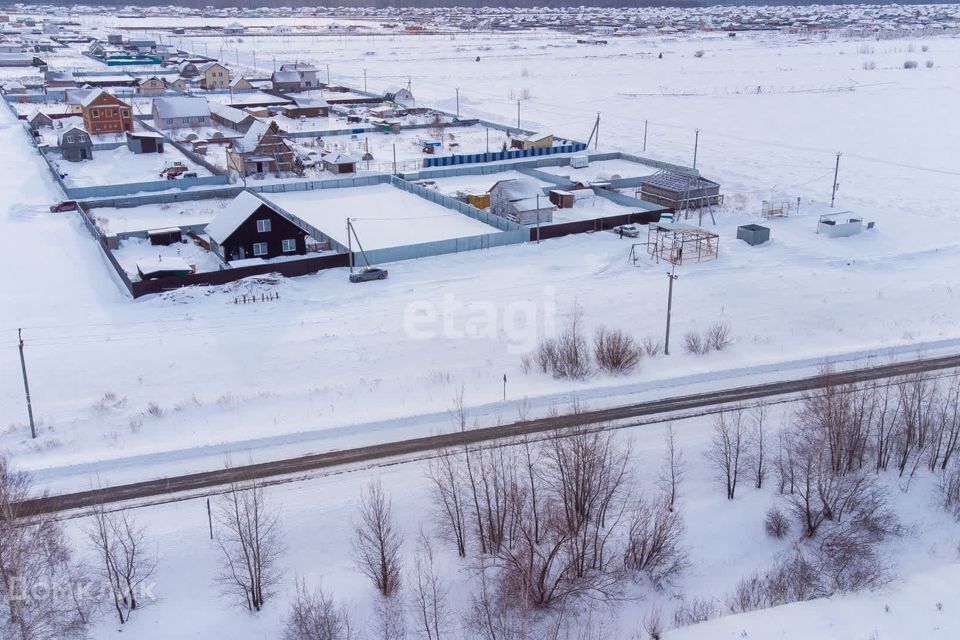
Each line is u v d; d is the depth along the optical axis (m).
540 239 72.94
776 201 84.44
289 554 33.62
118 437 41.59
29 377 47.66
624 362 48.25
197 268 66.06
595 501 35.62
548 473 36.94
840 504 36.00
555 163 104.81
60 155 108.19
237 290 60.12
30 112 141.38
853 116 137.00
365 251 65.94
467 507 35.59
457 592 31.94
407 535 34.69
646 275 63.75
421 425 42.53
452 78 194.38
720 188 90.69
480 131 130.38
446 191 90.31
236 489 36.88
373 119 136.25
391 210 83.00
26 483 37.00
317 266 64.94
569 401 44.84
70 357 50.16
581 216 80.50
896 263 66.62
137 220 79.12
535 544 33.47
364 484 37.56
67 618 29.83
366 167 102.75
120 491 37.09
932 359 49.75
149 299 59.12
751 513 36.53
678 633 29.53
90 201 82.75
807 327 54.69
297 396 45.47
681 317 55.88
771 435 41.62
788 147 113.88
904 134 121.50
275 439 41.12
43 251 69.94
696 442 41.06
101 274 64.56
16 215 80.19
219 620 30.44
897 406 42.03
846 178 95.12
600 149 114.06
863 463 39.75
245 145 98.62
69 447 40.69
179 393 46.00
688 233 67.62
